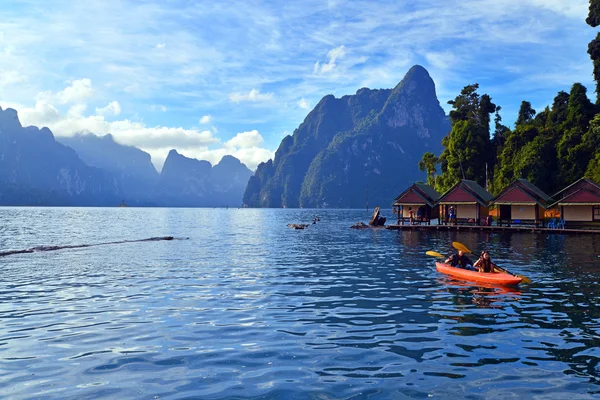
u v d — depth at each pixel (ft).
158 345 30.17
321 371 25.17
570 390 22.48
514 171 227.40
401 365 26.05
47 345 30.37
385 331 33.22
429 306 41.70
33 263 76.74
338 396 21.84
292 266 71.77
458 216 176.04
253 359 27.22
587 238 126.00
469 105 319.68
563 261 74.23
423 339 31.14
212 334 32.68
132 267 71.26
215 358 27.43
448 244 111.45
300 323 35.63
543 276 58.49
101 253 93.71
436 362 26.53
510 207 163.73
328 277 59.82
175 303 43.52
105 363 26.73
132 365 26.35
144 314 39.04
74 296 47.44
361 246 108.78
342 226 226.17
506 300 44.11
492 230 157.69
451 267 62.13
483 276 54.90
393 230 177.27
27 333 33.37
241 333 32.86
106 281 57.26
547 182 217.15
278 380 23.89
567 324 34.86
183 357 27.68
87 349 29.43
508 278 51.88
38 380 24.14
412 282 55.26
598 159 188.44
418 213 191.31
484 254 58.65
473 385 23.13
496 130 312.71
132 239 137.08
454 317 37.40
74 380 24.11
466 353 28.12
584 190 145.59
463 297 45.80
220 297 46.37
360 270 66.49
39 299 46.09
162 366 26.16
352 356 27.66
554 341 30.48
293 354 28.09
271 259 82.17
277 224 268.82
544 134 236.63
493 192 246.27
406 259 80.64
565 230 143.33
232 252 95.96
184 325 35.22
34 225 224.33
